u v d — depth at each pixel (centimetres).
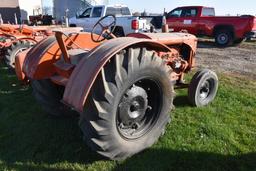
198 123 390
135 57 277
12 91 518
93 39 365
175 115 415
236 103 477
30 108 436
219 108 450
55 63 335
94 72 251
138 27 1098
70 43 353
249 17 1204
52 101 374
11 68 647
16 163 298
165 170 289
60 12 2284
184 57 468
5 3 2541
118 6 1372
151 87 316
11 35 715
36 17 1842
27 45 673
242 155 318
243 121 406
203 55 998
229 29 1241
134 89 293
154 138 325
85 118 265
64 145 329
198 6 1335
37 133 357
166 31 485
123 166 292
